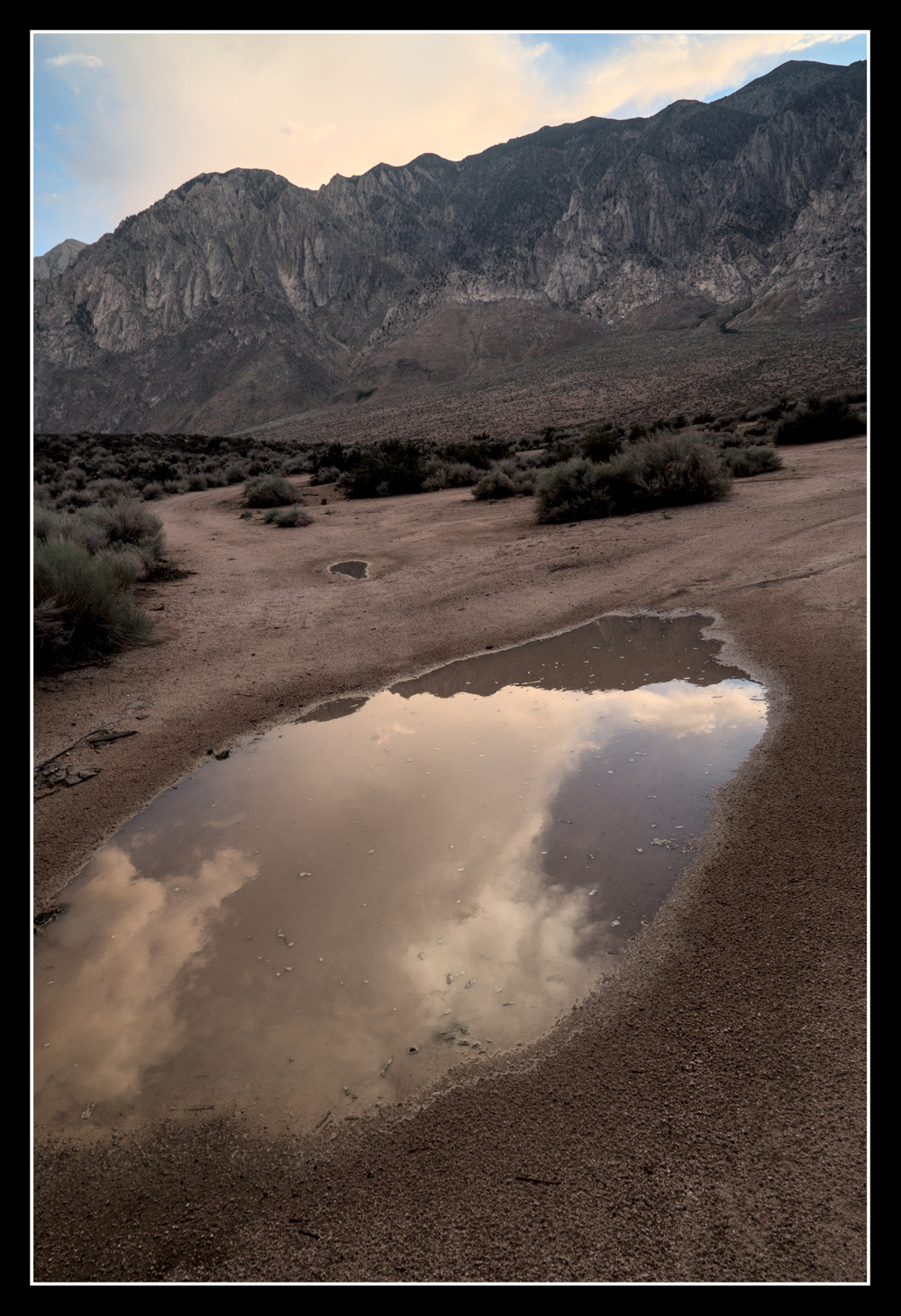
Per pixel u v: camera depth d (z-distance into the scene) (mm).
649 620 7621
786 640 6355
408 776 4742
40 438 52688
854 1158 1923
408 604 9469
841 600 7176
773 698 5234
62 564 7871
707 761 4449
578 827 3879
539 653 7027
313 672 7023
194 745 5547
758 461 18516
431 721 5656
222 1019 2758
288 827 4211
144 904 3561
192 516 23141
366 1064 2477
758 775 4148
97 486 28891
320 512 21938
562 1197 1923
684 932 2949
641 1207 1868
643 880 3355
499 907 3281
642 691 5730
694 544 10875
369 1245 1877
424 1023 2633
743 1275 1687
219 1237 1962
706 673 5914
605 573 9852
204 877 3758
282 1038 2631
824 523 10992
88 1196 2129
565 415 101938
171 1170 2182
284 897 3520
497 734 5289
